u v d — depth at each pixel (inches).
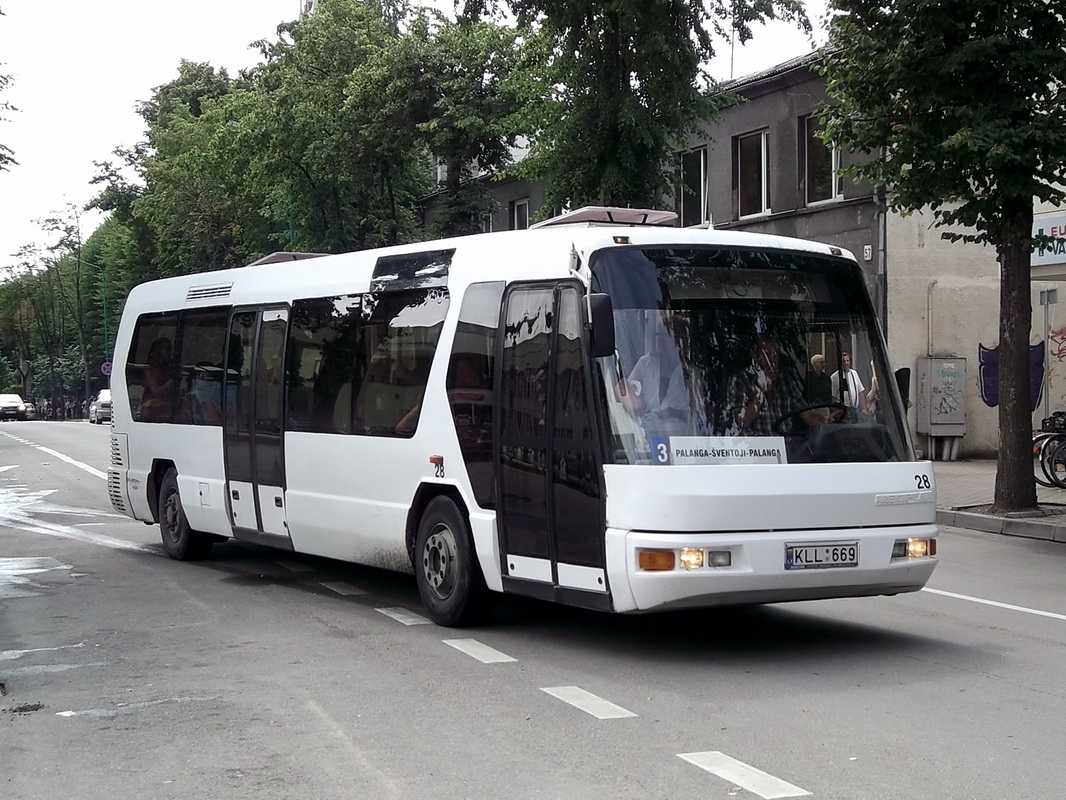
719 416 301.3
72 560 524.4
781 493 297.4
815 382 316.2
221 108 1556.3
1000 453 629.9
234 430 475.5
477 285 351.6
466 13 833.5
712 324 310.3
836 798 198.5
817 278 327.9
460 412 350.6
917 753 224.1
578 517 307.3
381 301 396.2
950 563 492.1
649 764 217.9
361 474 396.8
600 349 289.7
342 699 271.1
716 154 1134.4
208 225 1925.4
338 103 1374.3
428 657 314.3
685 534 289.7
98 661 317.7
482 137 1275.8
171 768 222.8
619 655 314.2
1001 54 558.9
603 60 821.9
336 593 425.1
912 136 580.7
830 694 270.4
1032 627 351.9
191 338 515.5
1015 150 553.0
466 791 204.5
